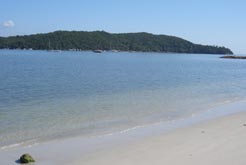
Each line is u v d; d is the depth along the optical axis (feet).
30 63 248.93
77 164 35.73
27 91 93.40
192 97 89.40
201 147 41.27
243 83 136.36
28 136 47.06
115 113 64.34
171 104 76.64
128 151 40.04
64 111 65.57
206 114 65.46
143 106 72.79
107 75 156.25
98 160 36.91
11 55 430.20
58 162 36.32
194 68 249.34
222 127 53.16
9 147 41.70
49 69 189.57
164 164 35.27
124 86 111.75
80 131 50.24
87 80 129.70
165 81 134.00
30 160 36.17
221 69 248.11
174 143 43.37
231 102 82.43
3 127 51.93
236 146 41.55
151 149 40.73
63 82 120.06
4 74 146.92
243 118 61.00
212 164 35.01
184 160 36.37
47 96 85.10
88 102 76.95
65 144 43.24
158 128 52.60
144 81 131.03
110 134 48.47
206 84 127.34
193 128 52.49
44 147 41.86
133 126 53.88
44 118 58.90
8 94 86.79
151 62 335.47
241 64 360.28
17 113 62.85
